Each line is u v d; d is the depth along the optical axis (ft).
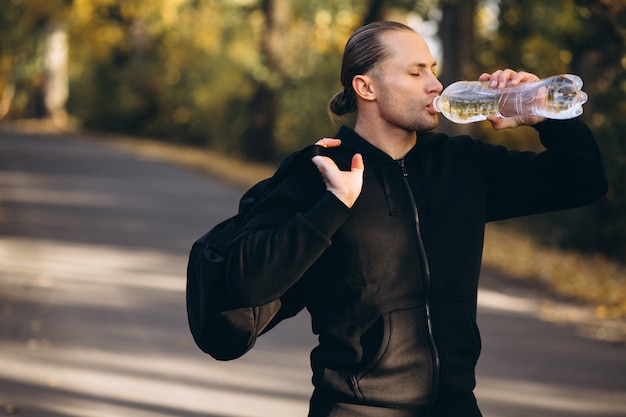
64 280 33.88
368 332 8.80
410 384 8.73
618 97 38.93
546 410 20.45
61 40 171.83
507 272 37.32
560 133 9.00
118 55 149.07
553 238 46.29
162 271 36.60
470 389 8.97
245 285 8.28
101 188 70.28
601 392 21.84
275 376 22.88
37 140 132.77
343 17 90.02
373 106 9.16
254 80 100.01
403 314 8.77
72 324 27.32
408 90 8.98
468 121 9.06
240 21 112.27
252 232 8.61
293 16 99.40
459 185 9.11
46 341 25.31
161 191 70.23
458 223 9.01
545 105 8.80
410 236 8.85
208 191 72.18
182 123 139.03
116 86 146.51
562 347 25.94
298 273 8.29
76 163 93.97
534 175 9.32
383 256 8.78
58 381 21.83
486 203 9.43
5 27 94.17
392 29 9.09
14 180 73.15
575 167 9.09
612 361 24.58
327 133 104.17
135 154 112.57
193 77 130.11
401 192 8.96
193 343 25.75
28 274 34.71
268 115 101.60
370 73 9.08
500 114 9.00
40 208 55.72
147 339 25.98
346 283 8.81
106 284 33.47
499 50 60.49
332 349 8.95
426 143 9.16
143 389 21.44
